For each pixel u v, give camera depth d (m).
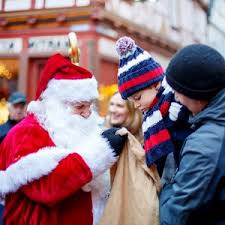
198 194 1.43
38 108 2.04
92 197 2.02
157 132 1.78
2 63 8.38
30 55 8.09
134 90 1.89
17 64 8.24
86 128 2.03
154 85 1.92
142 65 1.89
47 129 1.99
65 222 1.92
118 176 1.88
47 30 7.96
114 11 8.23
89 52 7.53
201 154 1.44
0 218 2.79
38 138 1.92
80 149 1.91
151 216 1.73
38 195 1.81
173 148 1.76
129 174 1.85
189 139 1.50
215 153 1.43
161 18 10.78
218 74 1.51
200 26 13.69
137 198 1.78
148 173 1.81
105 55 7.90
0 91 8.33
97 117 2.20
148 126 1.82
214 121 1.49
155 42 10.35
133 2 9.16
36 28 8.06
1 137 3.97
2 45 8.40
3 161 1.98
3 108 7.95
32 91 8.12
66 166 1.81
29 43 8.12
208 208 1.49
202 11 13.84
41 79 2.10
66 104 2.02
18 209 1.92
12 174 1.83
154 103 1.89
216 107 1.51
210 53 1.54
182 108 1.78
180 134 1.80
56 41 7.86
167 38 11.05
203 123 1.53
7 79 8.35
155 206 1.74
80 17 7.65
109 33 8.07
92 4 7.56
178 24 11.86
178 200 1.47
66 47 7.75
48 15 7.91
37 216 1.88
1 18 8.34
